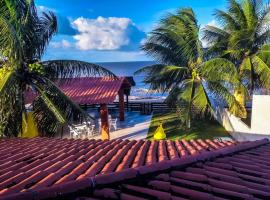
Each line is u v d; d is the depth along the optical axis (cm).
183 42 1652
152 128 1816
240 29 1758
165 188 349
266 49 1636
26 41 1122
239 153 547
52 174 402
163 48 1741
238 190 363
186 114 1561
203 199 331
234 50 1716
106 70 1190
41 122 1179
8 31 940
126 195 324
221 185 372
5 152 583
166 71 1683
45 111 1149
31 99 1231
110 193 321
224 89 1527
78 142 710
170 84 1786
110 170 421
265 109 1362
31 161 498
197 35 1603
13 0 1031
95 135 1680
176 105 1647
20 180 387
